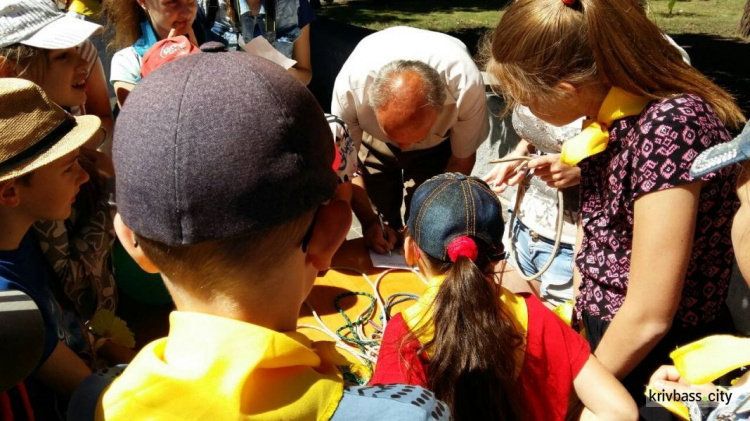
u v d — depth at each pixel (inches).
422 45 97.2
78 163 57.4
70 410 32.5
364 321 74.2
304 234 30.4
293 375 30.3
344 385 32.1
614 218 58.6
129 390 29.6
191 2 100.4
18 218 50.6
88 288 64.9
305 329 73.1
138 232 28.6
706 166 45.2
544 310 53.2
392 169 115.6
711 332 59.4
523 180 92.0
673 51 56.4
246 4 124.3
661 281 52.1
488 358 48.1
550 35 54.7
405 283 83.0
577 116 59.7
